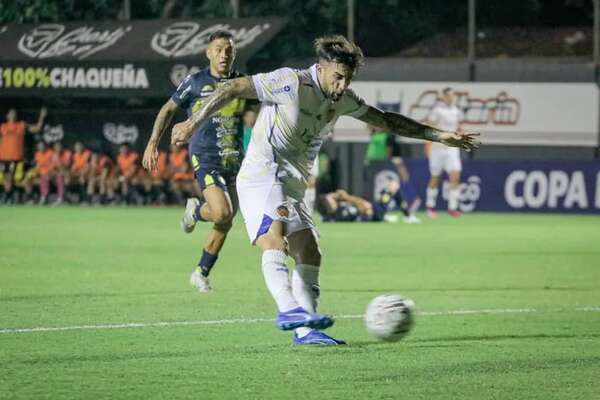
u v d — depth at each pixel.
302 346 15.00
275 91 14.07
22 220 41.97
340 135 50.25
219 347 14.88
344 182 50.41
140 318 17.64
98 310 18.55
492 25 54.75
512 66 49.53
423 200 49.88
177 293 21.09
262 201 14.39
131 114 54.47
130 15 56.50
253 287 22.30
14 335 15.75
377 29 54.75
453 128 45.91
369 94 50.81
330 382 12.55
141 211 48.16
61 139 55.66
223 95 13.84
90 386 12.24
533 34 53.38
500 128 49.47
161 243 32.75
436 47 54.12
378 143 48.84
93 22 55.25
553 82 49.00
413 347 15.05
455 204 46.53
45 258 27.98
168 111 20.17
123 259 27.92
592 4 53.72
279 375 12.94
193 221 21.48
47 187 52.78
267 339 15.58
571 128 48.78
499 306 19.88
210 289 21.52
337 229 39.91
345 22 55.34
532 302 20.50
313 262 15.02
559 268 27.11
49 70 53.44
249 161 14.63
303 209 14.95
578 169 47.94
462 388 12.32
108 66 52.53
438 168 46.25
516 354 14.56
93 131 55.19
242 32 51.72
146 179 52.19
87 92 52.97
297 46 55.56
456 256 29.97
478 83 49.59
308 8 55.56
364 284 23.31
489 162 49.19
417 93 50.19
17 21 58.88
